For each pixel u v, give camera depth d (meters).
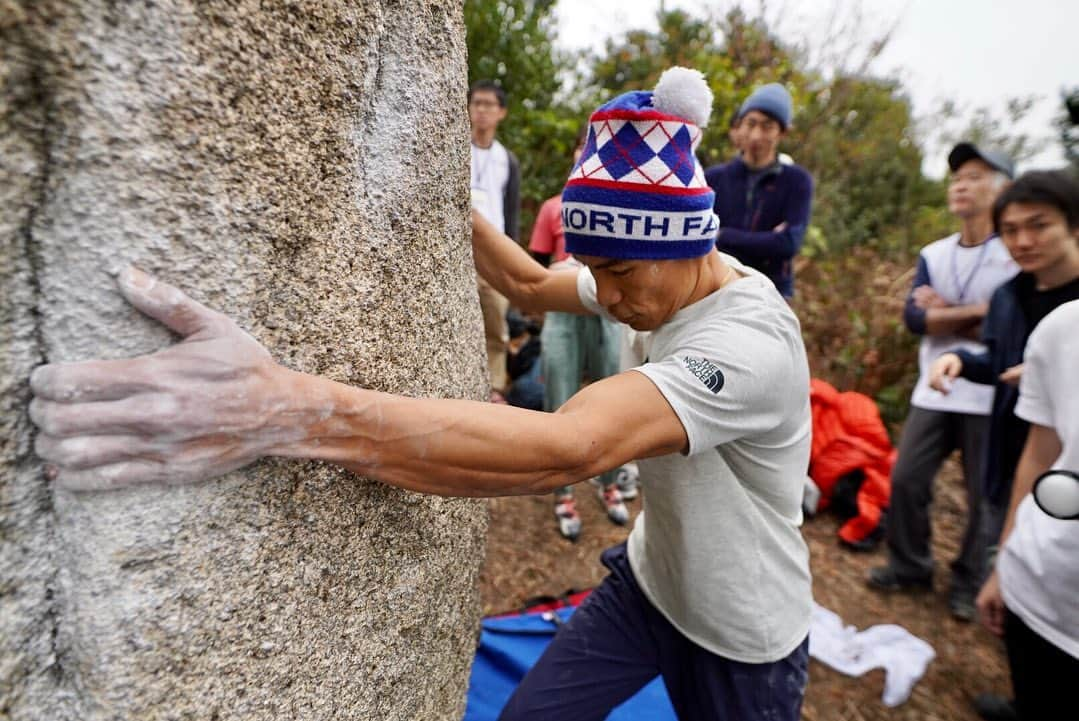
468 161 1.13
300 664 0.80
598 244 0.99
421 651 1.10
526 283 1.47
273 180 0.68
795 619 1.22
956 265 2.48
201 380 0.60
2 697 0.58
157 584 0.63
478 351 1.33
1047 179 1.90
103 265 0.57
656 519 1.19
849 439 3.15
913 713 2.09
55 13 0.51
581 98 5.98
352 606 0.89
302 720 0.81
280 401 0.64
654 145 0.95
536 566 2.70
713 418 0.92
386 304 0.89
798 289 4.84
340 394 0.69
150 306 0.58
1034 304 2.06
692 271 1.06
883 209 6.62
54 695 0.62
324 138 0.74
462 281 1.17
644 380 0.89
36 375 0.56
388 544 0.96
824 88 5.40
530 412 0.80
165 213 0.59
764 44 5.17
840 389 4.12
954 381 2.41
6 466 0.56
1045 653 1.36
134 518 0.61
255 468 0.70
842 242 5.59
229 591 0.70
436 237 1.02
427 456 0.73
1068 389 1.29
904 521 2.60
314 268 0.75
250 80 0.63
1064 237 1.91
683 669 1.30
